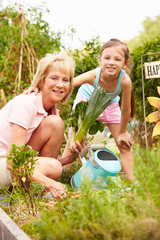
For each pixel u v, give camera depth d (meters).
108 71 2.95
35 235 1.65
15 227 1.59
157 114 2.99
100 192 1.82
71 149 2.97
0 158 2.49
